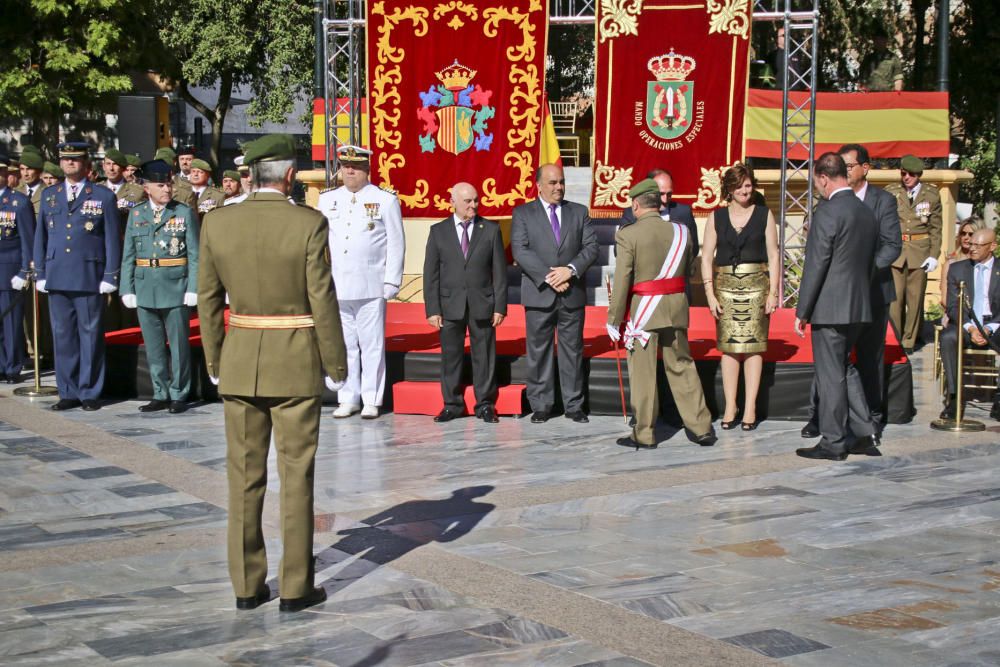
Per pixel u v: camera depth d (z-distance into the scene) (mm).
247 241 5004
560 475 7516
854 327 7891
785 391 9188
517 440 8602
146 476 7566
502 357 9695
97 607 5094
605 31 11344
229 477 5105
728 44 11281
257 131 40406
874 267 8398
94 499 7000
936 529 6199
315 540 6105
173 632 4777
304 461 5055
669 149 11469
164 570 5637
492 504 6789
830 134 15680
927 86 20562
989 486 7129
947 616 4902
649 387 8289
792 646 4570
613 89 11414
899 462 7785
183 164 13617
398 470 7688
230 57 28031
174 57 27281
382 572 5551
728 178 8617
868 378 8781
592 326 11078
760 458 7953
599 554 5797
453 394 9352
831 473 7496
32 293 11453
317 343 5109
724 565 5609
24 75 22328
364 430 9016
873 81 16562
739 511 6586
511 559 5730
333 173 12844
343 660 4465
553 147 14477
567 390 9281
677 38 11305
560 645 4590
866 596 5152
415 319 11523
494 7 11328
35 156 12383
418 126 11555
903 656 4465
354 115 12578
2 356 11234
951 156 21094
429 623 4855
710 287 8812
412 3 11367
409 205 11648
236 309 5094
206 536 6223
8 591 5312
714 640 4633
